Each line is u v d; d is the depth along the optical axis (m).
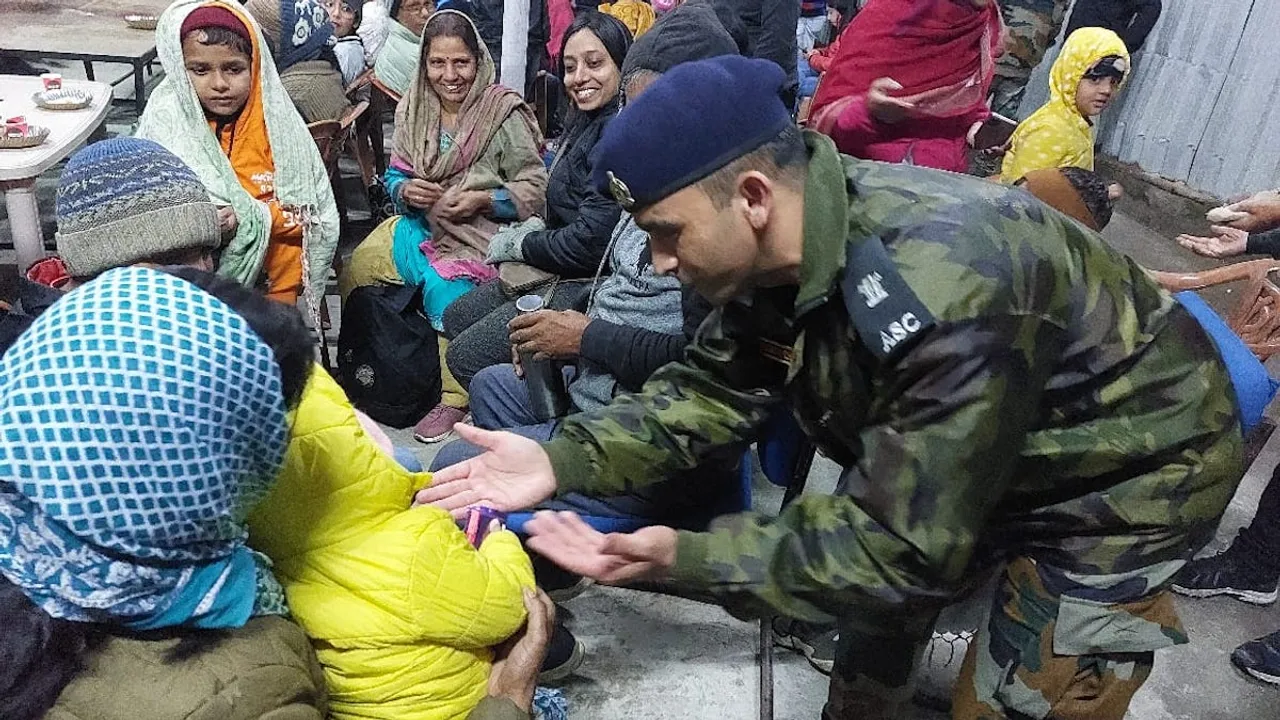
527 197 2.72
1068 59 2.89
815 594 0.98
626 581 1.03
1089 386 1.05
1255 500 2.58
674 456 1.34
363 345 2.59
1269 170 3.97
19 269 2.32
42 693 0.78
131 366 0.75
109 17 3.62
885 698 1.50
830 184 0.98
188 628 0.86
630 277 1.76
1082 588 1.17
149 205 1.78
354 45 3.79
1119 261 1.08
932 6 2.16
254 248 2.33
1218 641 2.11
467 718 1.12
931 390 0.92
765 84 0.96
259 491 0.89
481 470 1.34
